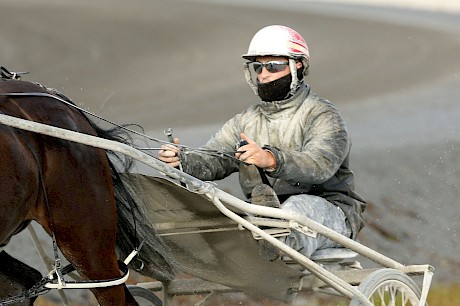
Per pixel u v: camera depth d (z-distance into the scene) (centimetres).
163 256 900
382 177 2611
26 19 5538
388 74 5094
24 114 782
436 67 5456
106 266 818
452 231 2344
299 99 988
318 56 5794
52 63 4541
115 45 5253
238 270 942
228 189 2127
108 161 849
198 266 948
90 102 3684
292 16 7944
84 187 796
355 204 1014
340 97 4231
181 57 5197
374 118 3594
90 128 831
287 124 988
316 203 970
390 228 2253
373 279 911
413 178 2648
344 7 9388
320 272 879
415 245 2186
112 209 820
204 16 7062
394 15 8781
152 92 4078
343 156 957
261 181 995
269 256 884
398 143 2988
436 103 4078
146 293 1030
